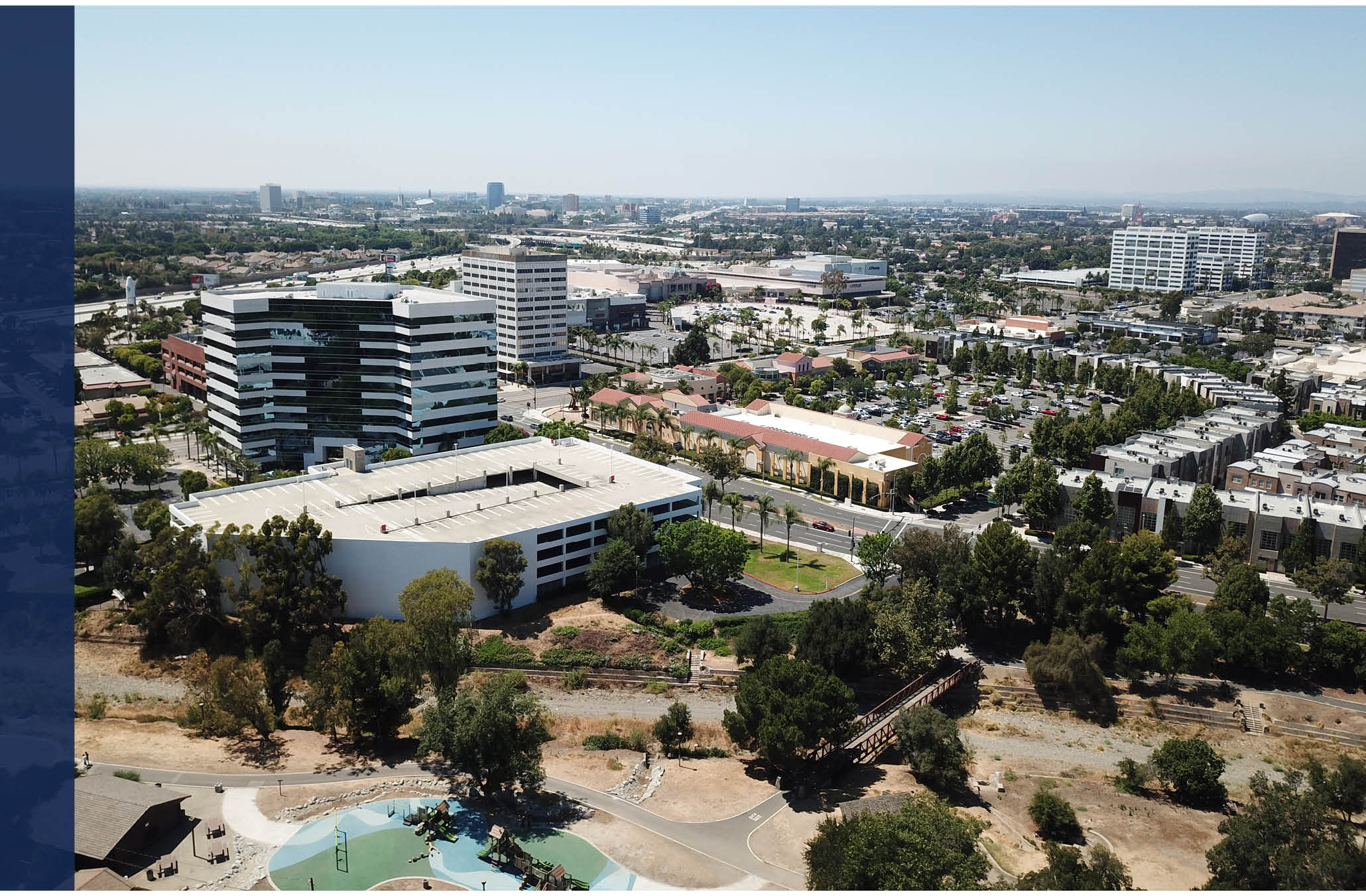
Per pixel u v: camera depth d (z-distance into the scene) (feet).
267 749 475.31
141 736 476.13
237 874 373.40
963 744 495.00
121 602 631.97
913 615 605.31
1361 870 366.43
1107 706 585.22
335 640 585.22
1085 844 440.04
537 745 446.60
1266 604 652.07
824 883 365.81
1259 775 440.45
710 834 425.69
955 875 355.15
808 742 470.39
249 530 599.57
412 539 640.58
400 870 382.63
